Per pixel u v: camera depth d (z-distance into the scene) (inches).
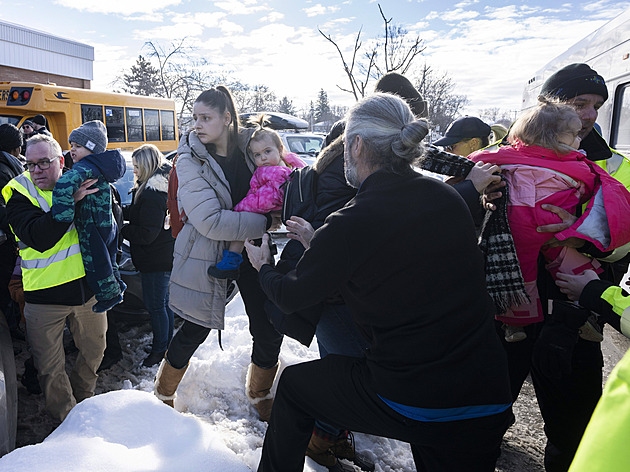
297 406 73.2
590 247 79.5
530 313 84.6
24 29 911.0
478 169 82.9
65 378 115.3
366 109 65.3
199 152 97.5
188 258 101.7
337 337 86.6
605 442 28.5
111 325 150.5
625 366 29.9
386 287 60.2
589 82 91.1
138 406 87.7
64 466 69.3
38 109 426.6
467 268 61.3
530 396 138.3
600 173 81.5
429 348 59.1
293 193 88.5
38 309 108.8
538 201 80.4
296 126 525.0
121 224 145.9
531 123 82.7
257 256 82.4
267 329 108.8
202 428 87.0
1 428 80.4
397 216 60.4
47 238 102.3
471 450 61.1
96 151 110.5
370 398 63.5
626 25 227.9
